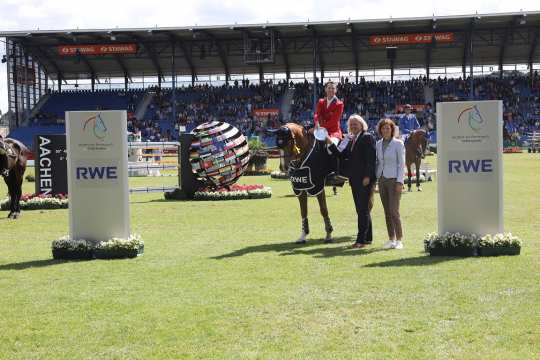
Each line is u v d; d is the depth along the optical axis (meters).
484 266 8.62
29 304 7.21
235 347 5.70
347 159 10.67
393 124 10.22
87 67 60.81
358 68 60.94
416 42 50.38
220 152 19.33
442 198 9.63
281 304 6.98
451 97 58.34
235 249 10.55
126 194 10.07
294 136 10.60
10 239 12.27
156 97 61.41
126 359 5.49
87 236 10.09
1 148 14.61
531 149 50.25
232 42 55.38
